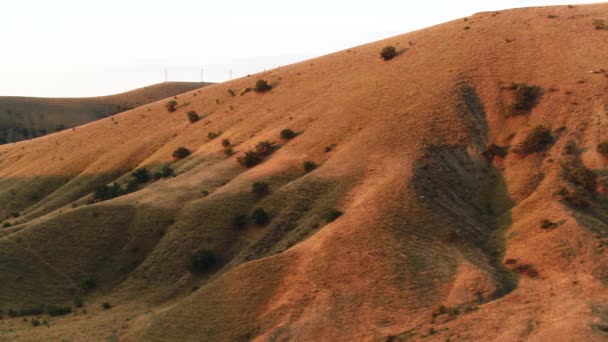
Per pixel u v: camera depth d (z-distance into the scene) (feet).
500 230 215.10
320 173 263.90
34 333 196.44
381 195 227.20
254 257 227.81
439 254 196.85
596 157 237.25
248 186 269.44
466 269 185.78
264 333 173.58
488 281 178.09
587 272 177.68
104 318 206.80
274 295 187.21
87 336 189.16
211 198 262.47
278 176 275.80
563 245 190.29
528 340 147.64
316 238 208.44
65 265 244.01
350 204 236.84
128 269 242.99
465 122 278.26
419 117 285.43
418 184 233.14
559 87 283.18
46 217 290.76
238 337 175.32
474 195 241.55
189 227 248.73
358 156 269.44
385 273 186.91
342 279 187.42
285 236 235.20
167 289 226.17
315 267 193.06
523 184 235.61
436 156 258.57
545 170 239.09
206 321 182.80
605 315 153.89
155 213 262.88
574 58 302.86
